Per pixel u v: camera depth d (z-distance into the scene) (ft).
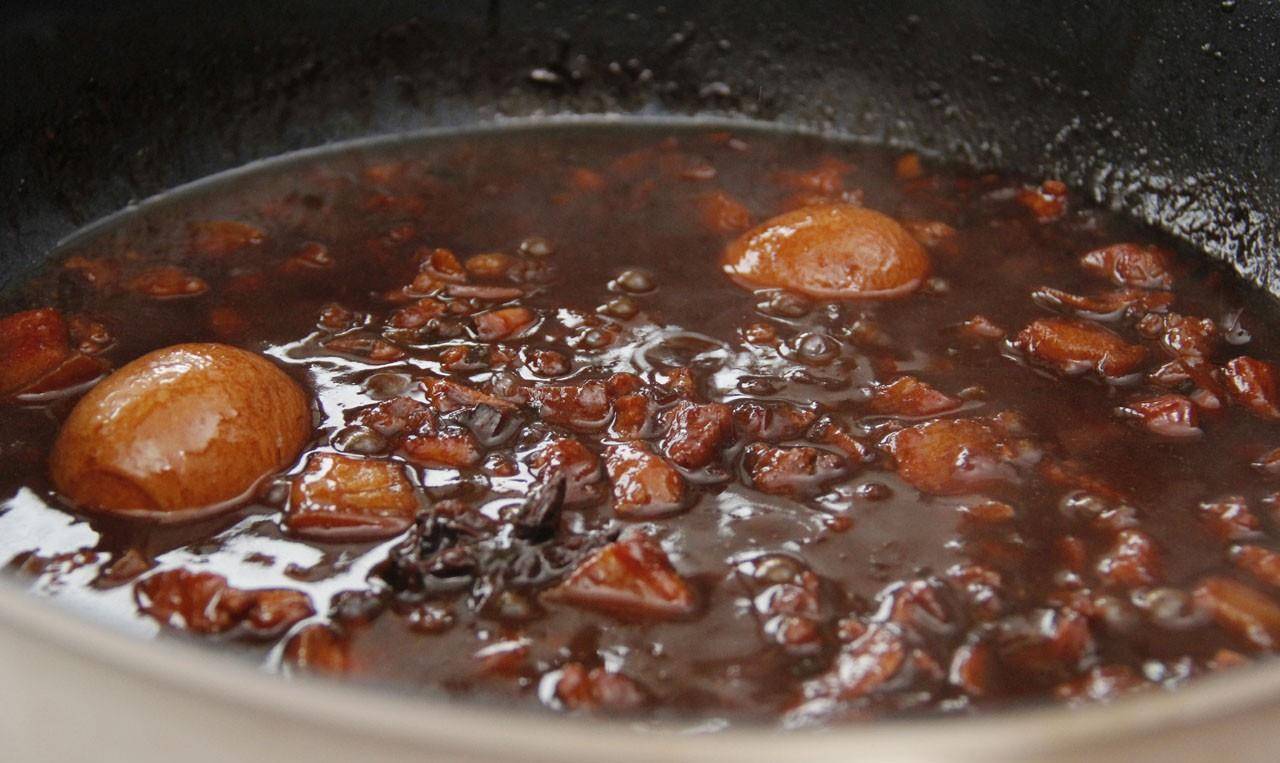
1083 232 2.04
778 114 2.28
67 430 1.66
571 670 1.48
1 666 1.27
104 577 1.57
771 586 1.56
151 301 1.90
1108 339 1.83
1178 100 2.04
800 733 1.23
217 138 2.15
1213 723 1.24
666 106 2.30
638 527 1.62
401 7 2.22
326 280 1.94
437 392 1.73
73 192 2.04
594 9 2.29
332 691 1.23
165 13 2.07
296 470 1.67
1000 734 1.22
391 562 1.55
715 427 1.68
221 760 1.24
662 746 1.22
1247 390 1.78
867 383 1.79
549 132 2.27
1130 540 1.60
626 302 1.89
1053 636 1.52
